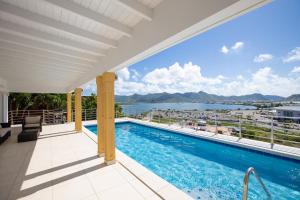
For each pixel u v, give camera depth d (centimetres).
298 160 445
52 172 382
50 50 373
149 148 714
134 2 223
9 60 461
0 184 330
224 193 378
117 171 387
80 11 228
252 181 422
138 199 282
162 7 227
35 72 624
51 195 294
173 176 463
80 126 852
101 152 491
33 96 1714
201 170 493
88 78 570
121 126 1188
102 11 245
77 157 480
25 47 387
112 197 288
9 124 916
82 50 371
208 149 666
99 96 490
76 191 306
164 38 221
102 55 412
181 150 668
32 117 853
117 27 272
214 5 163
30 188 316
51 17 260
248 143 572
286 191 375
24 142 650
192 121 899
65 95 1911
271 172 462
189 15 188
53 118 1342
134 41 287
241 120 639
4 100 1024
